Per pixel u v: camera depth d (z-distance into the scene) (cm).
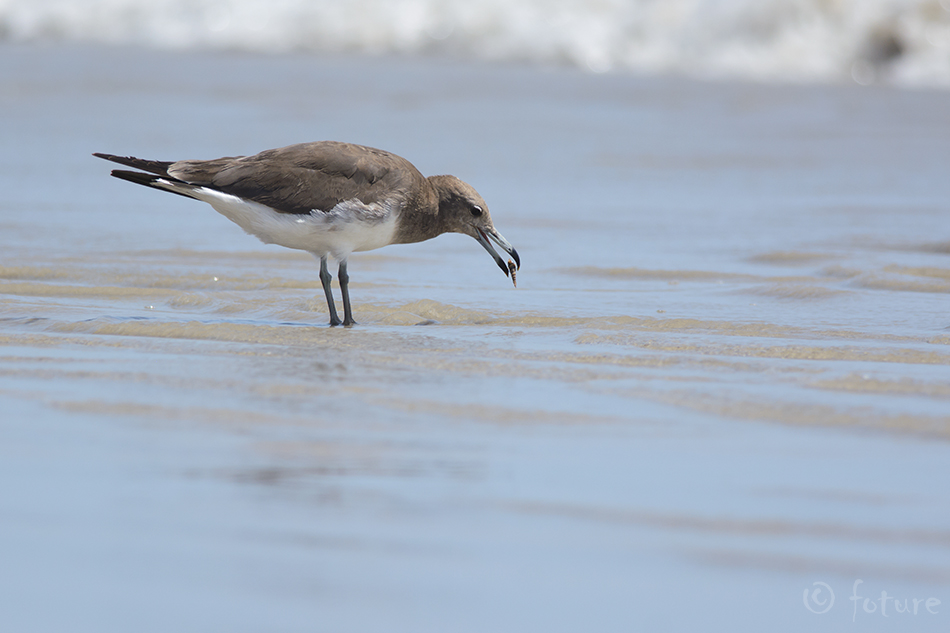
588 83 4856
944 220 2269
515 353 1202
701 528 689
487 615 573
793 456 832
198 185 1315
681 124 3797
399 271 1808
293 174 1322
